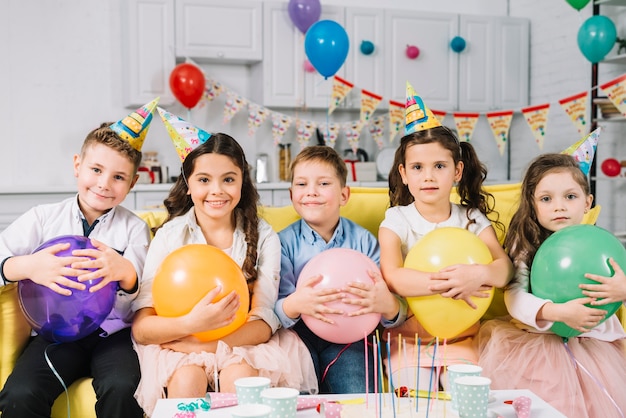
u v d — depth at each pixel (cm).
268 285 179
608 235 164
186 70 404
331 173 192
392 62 472
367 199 219
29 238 176
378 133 472
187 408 127
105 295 156
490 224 196
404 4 504
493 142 523
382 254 188
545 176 182
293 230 200
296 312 167
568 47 469
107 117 443
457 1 517
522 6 516
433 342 183
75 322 154
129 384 157
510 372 170
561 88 477
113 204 179
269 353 164
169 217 195
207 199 176
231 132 470
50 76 432
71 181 440
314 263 168
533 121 391
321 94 458
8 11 423
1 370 169
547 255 165
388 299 164
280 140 472
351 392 172
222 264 157
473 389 120
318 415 127
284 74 448
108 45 440
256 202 191
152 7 420
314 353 183
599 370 170
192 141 182
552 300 163
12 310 171
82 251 154
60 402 163
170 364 156
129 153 177
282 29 445
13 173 429
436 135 185
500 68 501
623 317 189
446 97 487
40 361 162
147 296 170
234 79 468
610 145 433
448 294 161
